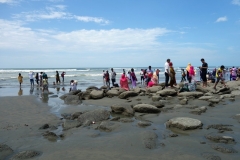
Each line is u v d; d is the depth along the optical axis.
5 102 12.19
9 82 29.89
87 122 7.22
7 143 5.57
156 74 16.14
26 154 4.68
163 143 5.23
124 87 16.05
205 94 11.72
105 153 4.73
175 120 6.64
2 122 7.76
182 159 4.34
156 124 6.99
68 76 45.59
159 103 9.56
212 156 4.37
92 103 11.84
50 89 21.12
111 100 12.49
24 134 6.32
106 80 21.84
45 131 6.60
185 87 12.70
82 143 5.39
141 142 5.30
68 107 10.68
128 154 4.66
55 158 4.51
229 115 7.72
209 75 21.66
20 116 8.74
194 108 8.96
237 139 5.36
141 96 12.88
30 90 20.08
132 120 7.44
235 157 4.38
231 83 17.73
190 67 18.38
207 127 6.32
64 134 6.23
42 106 11.09
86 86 24.89
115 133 6.15
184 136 5.70
